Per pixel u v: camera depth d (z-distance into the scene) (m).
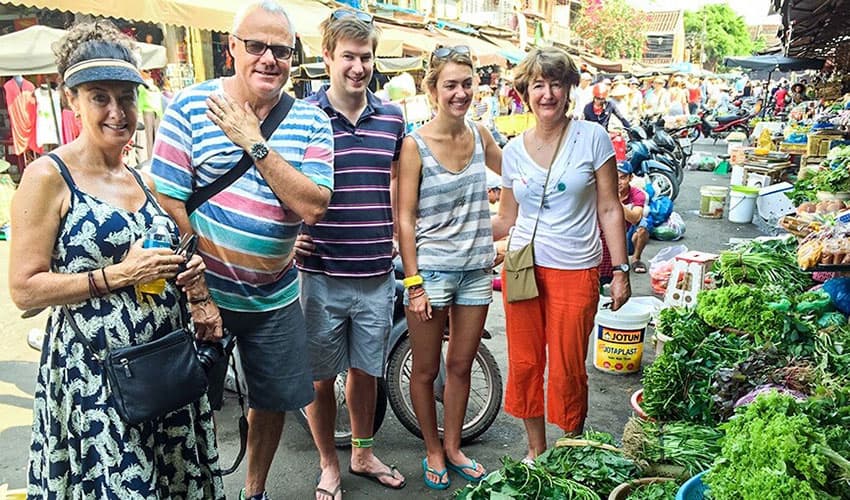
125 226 1.98
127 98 1.94
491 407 3.58
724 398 2.90
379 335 3.00
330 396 3.08
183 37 9.99
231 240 2.40
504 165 3.17
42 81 8.31
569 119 2.95
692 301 4.53
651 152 10.17
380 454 3.54
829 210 5.11
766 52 26.69
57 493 1.98
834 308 3.84
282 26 2.29
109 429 1.95
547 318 3.07
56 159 1.89
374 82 13.13
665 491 2.28
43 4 6.46
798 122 13.88
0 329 5.25
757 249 4.63
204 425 2.25
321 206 2.40
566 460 2.56
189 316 2.21
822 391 2.55
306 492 3.20
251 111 2.29
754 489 1.78
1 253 7.15
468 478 3.27
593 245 2.96
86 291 1.90
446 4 22.09
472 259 2.98
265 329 2.58
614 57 43.34
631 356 4.46
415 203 2.94
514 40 24.16
